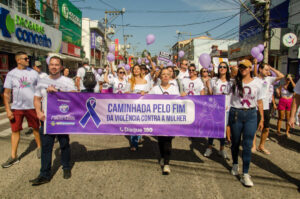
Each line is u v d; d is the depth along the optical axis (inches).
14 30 435.8
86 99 137.3
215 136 140.4
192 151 183.9
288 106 230.7
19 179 130.3
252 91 127.0
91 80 161.2
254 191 119.8
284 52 642.8
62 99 133.3
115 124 141.9
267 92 176.7
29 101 157.5
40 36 547.8
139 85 188.4
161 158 153.3
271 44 619.8
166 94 141.9
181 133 142.1
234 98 133.0
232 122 134.4
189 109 140.9
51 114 131.7
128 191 118.1
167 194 115.7
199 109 140.4
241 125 131.9
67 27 877.2
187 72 236.2
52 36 617.9
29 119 159.0
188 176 136.6
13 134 151.9
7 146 187.6
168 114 141.3
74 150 181.3
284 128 271.7
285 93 230.5
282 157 171.9
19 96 153.5
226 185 126.0
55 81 134.6
